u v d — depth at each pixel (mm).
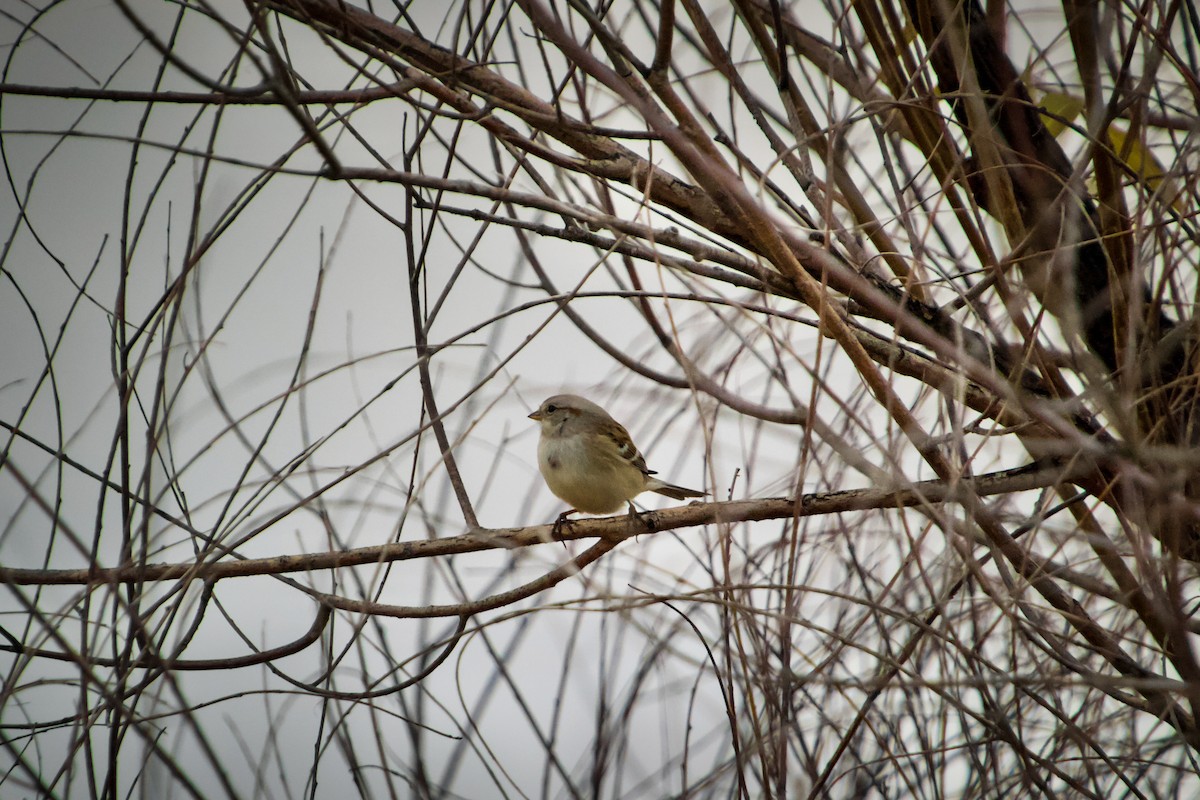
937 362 7324
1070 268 6598
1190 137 6352
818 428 6891
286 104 5570
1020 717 6863
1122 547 6625
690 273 6863
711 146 6941
